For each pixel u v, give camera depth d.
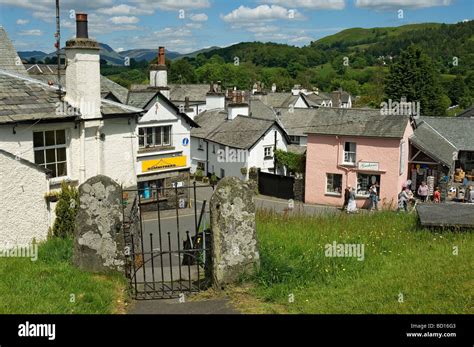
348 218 17.30
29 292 8.44
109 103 21.41
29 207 14.30
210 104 55.19
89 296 8.46
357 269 10.01
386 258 10.68
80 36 18.61
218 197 9.41
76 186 18.72
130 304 8.89
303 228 14.64
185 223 25.61
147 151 29.09
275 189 40.53
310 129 37.22
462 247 10.76
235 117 48.12
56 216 14.52
